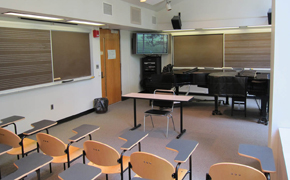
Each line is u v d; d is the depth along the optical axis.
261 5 7.09
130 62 8.10
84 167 2.29
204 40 8.02
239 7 7.34
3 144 2.82
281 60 2.80
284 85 2.83
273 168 2.05
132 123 5.49
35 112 4.86
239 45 7.57
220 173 2.04
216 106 6.00
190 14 7.95
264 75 5.57
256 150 2.38
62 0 4.23
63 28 5.23
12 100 4.40
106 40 6.89
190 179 2.76
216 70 7.20
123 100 7.85
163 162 2.19
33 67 4.65
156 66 8.22
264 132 4.69
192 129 4.98
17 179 2.14
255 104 6.89
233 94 5.43
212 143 4.23
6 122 3.43
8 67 4.20
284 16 2.73
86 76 6.11
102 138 4.58
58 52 5.20
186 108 6.68
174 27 7.80
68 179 2.10
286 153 2.29
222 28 7.60
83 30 5.84
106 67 6.97
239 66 7.67
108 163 2.55
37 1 3.80
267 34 7.19
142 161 2.29
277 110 2.90
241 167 1.94
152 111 4.75
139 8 6.82
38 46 4.71
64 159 2.89
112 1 5.55
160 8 7.85
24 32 4.43
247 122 5.33
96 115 6.20
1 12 3.71
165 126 5.21
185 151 2.38
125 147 2.54
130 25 6.38
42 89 4.98
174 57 8.54
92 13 4.95
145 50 7.88
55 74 5.17
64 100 5.55
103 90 6.93
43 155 2.55
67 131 4.99
